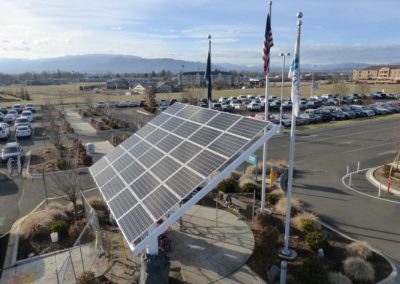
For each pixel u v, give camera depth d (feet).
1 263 46.29
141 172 45.98
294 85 43.24
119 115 191.42
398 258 48.96
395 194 73.56
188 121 53.52
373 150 111.34
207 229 52.54
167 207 35.88
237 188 70.49
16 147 100.73
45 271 44.29
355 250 47.91
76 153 88.22
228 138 41.81
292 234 53.26
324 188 77.41
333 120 171.73
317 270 40.81
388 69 506.07
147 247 37.11
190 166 40.50
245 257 45.27
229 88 431.02
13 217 61.87
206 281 40.68
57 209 59.52
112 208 41.98
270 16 51.37
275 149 112.47
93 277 40.52
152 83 489.67
